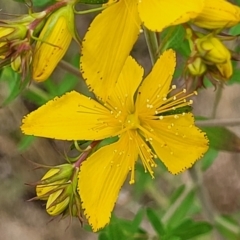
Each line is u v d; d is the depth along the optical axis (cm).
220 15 7
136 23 7
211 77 7
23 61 7
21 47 7
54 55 7
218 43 7
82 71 7
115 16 7
